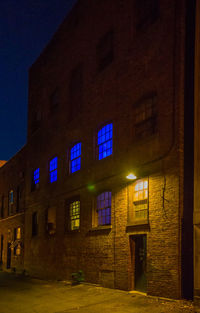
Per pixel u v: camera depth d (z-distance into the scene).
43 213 21.53
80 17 18.62
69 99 19.36
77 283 15.63
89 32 17.52
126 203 13.09
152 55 12.53
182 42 11.24
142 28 13.56
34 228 23.42
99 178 15.21
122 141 13.78
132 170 12.84
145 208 12.27
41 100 23.67
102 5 16.44
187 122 10.98
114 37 15.03
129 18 14.13
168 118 11.35
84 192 16.47
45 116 22.56
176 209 10.53
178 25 11.35
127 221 12.91
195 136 9.80
